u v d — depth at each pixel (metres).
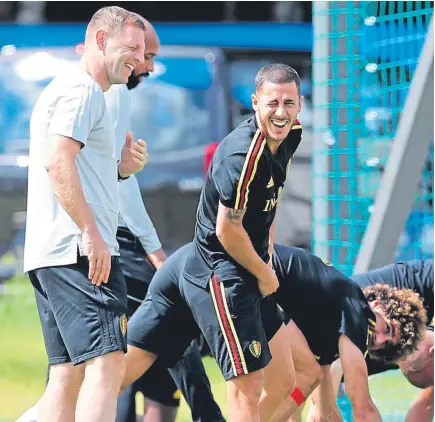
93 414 15.25
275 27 49.38
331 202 25.00
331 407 18.88
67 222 15.77
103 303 15.57
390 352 18.11
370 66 25.34
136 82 19.33
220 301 16.58
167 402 19.48
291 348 18.22
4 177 43.84
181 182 45.31
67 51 46.69
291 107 16.05
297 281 17.91
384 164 25.59
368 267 22.84
